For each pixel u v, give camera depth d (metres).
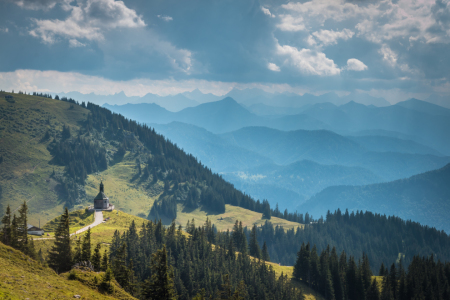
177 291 117.44
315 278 150.62
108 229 141.38
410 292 145.25
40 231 125.69
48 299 46.06
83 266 70.25
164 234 152.00
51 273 59.50
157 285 75.81
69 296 50.44
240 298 89.25
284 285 140.50
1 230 85.94
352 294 146.38
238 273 138.75
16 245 85.69
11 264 53.81
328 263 151.88
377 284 150.75
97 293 58.47
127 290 83.81
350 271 149.38
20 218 89.62
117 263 84.56
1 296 40.62
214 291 123.75
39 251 95.50
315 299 139.88
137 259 117.38
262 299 130.62
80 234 127.19
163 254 77.56
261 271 145.75
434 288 151.38
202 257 144.75
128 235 127.81
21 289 45.62
